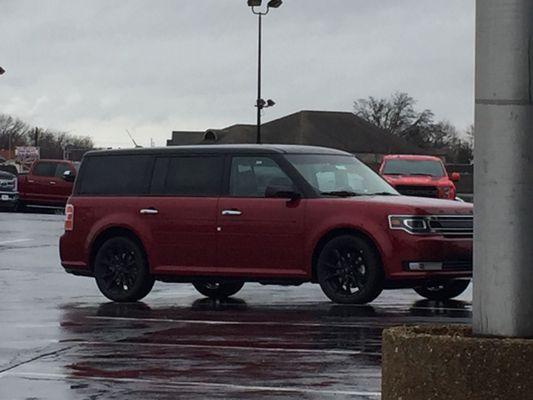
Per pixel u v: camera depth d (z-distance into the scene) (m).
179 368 9.59
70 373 9.43
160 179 15.35
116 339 11.41
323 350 10.48
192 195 15.06
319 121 104.62
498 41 4.96
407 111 127.75
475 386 4.74
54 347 10.87
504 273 4.96
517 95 4.95
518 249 4.96
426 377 4.82
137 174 15.55
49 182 44.22
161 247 15.17
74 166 44.41
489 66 4.98
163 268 15.15
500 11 4.96
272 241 14.45
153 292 16.91
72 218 15.90
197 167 15.16
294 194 14.34
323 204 14.19
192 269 14.96
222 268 14.80
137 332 11.93
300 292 16.75
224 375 9.23
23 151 86.56
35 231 31.45
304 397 8.25
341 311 13.75
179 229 15.05
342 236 14.07
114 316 13.49
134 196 15.47
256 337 11.44
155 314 13.72
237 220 14.66
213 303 15.15
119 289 15.43
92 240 15.66
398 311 13.80
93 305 14.87
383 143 104.81
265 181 14.67
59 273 19.72
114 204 15.57
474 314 5.08
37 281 18.34
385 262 13.79
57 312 13.95
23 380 9.12
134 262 15.33
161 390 8.61
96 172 15.89
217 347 10.77
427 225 13.83
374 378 9.01
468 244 14.09
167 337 11.52
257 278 14.60
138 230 15.29
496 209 4.98
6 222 36.19
